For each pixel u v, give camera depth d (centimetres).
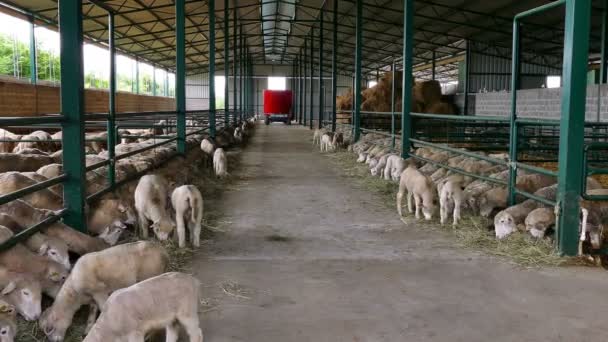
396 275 543
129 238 628
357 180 1212
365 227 753
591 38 2300
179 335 388
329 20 3084
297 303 467
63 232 517
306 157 1731
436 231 724
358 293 492
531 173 849
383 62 4488
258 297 480
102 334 333
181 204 610
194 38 3475
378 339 399
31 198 595
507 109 2355
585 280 529
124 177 782
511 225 659
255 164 1527
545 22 2297
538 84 3141
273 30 3806
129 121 2186
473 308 458
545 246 618
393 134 1403
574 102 584
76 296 396
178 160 1098
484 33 2773
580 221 596
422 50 3609
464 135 1491
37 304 410
